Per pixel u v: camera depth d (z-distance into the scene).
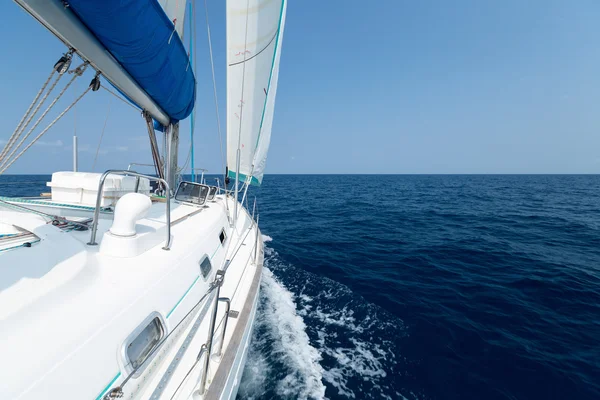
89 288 1.40
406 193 27.61
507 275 6.41
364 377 3.20
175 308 1.83
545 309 4.91
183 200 4.23
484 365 3.53
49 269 1.35
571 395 3.14
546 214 14.85
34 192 13.61
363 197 23.66
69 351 1.07
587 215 14.57
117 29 1.77
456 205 18.50
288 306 4.68
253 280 3.10
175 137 4.66
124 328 1.36
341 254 7.80
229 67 4.61
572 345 3.96
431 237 9.95
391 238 9.74
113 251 1.77
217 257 2.89
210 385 1.63
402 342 3.88
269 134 4.95
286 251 7.87
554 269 6.81
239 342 2.04
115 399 1.19
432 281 6.03
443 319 4.49
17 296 1.14
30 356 0.97
